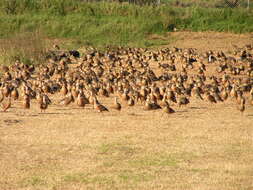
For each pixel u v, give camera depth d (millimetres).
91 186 13117
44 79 27797
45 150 16094
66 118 20406
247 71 33938
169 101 23766
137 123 19734
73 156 15570
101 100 24656
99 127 19016
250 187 13070
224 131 18672
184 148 16422
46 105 21703
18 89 27188
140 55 40219
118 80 28141
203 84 27438
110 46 45438
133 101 23031
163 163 14953
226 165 14766
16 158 15281
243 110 22172
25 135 17750
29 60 36281
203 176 13852
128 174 14016
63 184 13258
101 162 15016
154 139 17484
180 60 38719
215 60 38750
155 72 34781
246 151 16188
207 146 16672
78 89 24438
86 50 42656
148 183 13312
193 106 23484
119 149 16297
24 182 13383
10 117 20500
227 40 49594
